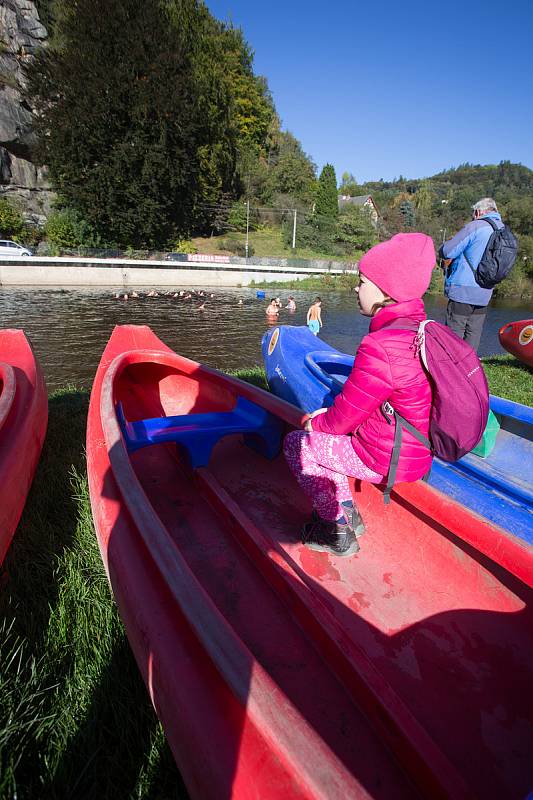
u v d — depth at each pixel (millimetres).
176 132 37156
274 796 990
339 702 1566
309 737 1008
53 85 34594
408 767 1306
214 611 1326
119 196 36781
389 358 1638
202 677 1297
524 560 1769
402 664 1768
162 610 1507
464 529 2000
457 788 1156
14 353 4625
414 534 2363
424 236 1697
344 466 1981
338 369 4844
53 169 36000
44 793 1505
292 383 4527
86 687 1877
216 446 3455
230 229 52219
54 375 9414
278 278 39156
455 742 1512
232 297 28047
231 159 47281
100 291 27078
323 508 2172
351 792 912
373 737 1448
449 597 2068
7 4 37656
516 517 2684
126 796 1540
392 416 1752
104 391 3125
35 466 3160
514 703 1647
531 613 1892
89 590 2379
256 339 14602
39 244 35688
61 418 4914
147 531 1640
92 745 1651
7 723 1650
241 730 1131
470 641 1867
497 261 4410
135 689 1869
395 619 1955
